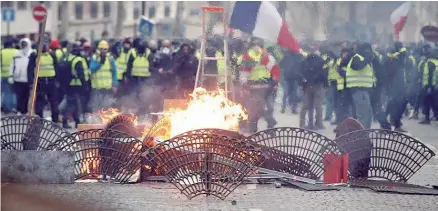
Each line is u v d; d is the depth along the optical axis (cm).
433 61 4456
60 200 1956
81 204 1922
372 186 2217
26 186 2105
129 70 4297
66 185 2181
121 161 2220
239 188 2186
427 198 2097
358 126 2347
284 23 2823
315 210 1920
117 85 4259
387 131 2306
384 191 2162
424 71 4447
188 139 2048
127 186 2188
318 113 4144
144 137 2406
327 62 4194
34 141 2303
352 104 3988
